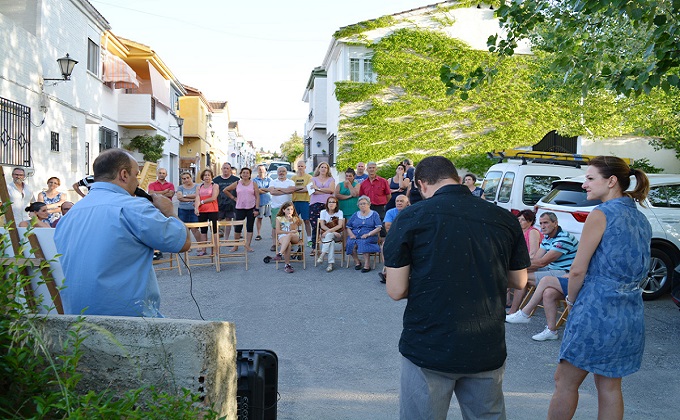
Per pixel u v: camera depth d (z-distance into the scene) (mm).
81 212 3156
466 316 2971
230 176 14273
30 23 15234
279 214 11500
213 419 2166
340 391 5398
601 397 3721
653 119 18797
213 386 2279
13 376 2125
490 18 26188
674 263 9180
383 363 6199
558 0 7469
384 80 26172
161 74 30719
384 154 26328
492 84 26062
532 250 8195
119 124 25578
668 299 9305
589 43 7957
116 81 22719
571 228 8836
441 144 26312
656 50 6453
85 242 3072
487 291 3016
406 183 13523
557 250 7574
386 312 8328
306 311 8359
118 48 25016
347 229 11414
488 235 3055
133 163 3389
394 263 3084
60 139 16719
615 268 3596
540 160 11688
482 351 2980
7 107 13180
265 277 10695
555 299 7094
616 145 23516
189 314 8172
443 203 3109
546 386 5602
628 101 18641
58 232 3195
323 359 6324
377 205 12648
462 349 2957
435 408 3045
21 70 13938
